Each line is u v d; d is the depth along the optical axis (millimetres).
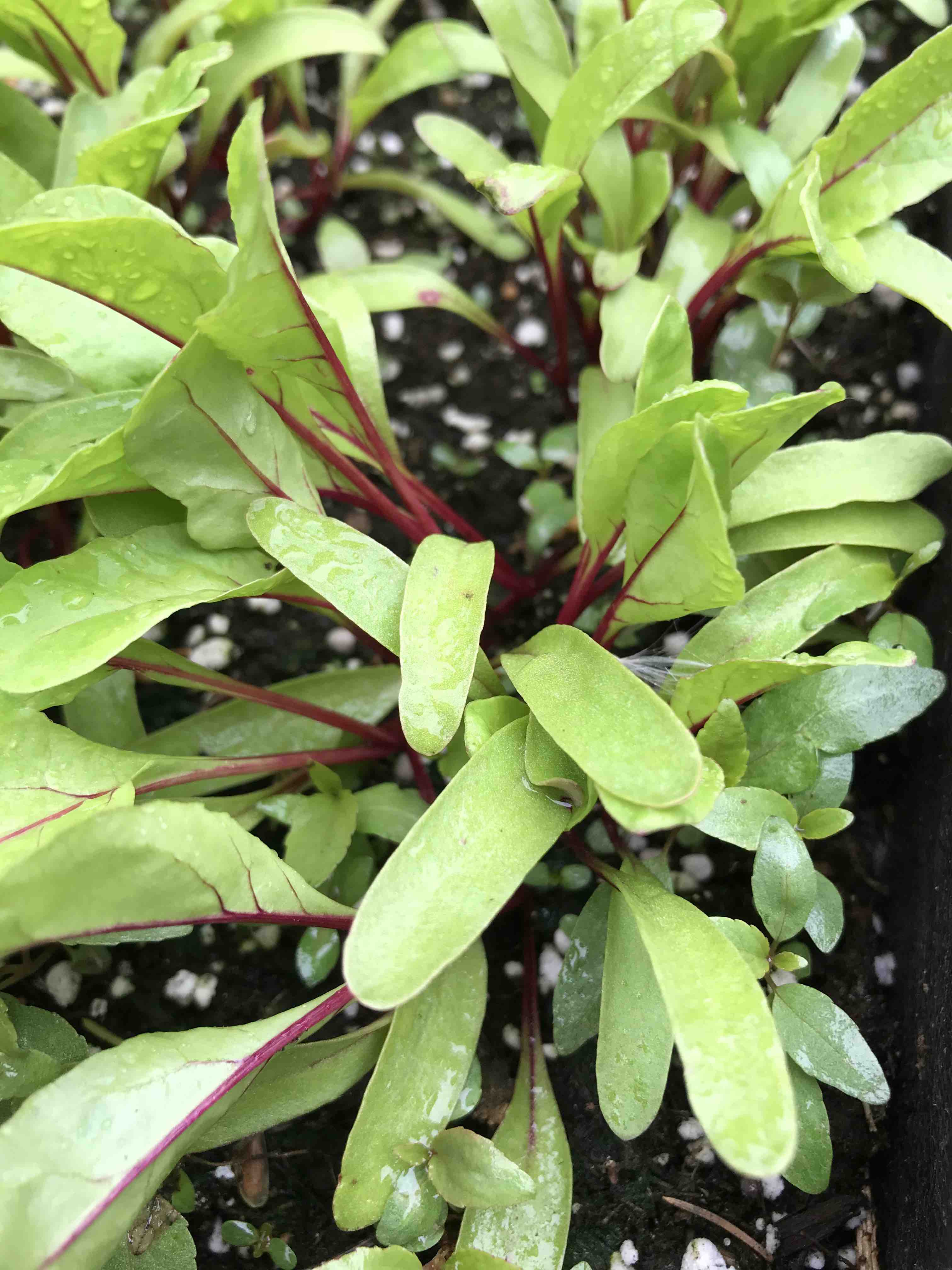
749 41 147
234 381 114
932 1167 117
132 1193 95
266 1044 108
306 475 126
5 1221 89
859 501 132
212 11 161
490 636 167
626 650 154
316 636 172
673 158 170
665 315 114
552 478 177
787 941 134
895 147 126
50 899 92
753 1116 85
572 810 108
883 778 149
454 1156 111
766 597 124
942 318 123
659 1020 111
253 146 93
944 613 136
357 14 201
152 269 108
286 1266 128
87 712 140
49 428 118
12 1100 114
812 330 152
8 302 117
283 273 104
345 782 152
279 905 112
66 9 152
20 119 161
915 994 131
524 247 187
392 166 210
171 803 99
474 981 122
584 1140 135
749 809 117
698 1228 131
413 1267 110
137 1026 145
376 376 144
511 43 142
